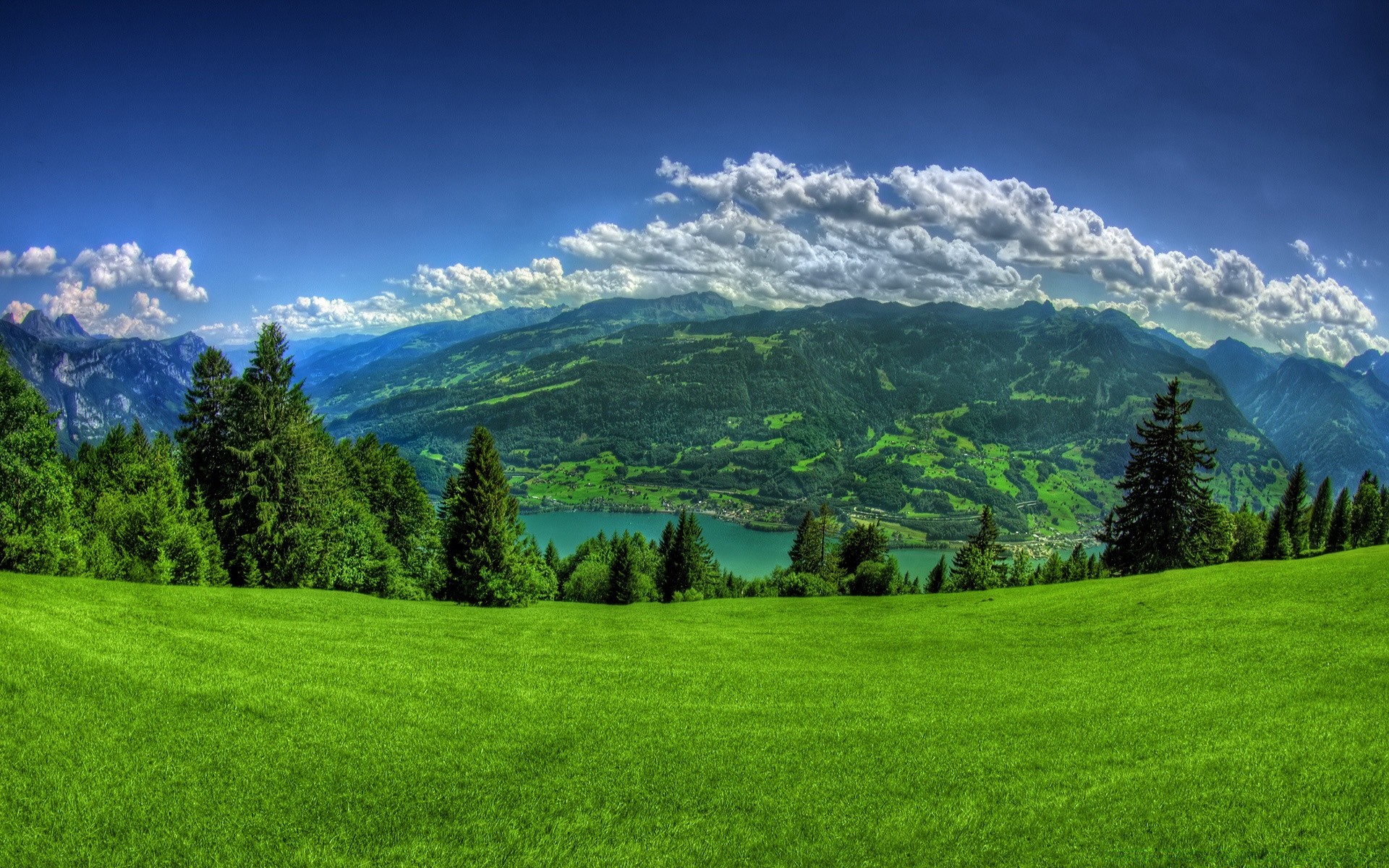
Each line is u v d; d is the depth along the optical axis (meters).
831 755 18.22
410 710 20.06
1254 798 14.34
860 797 15.64
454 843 13.30
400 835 13.48
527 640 33.22
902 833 13.96
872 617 48.78
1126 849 12.91
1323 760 15.81
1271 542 88.44
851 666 29.50
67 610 24.75
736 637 37.19
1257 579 39.03
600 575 87.81
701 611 54.91
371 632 31.33
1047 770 16.86
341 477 58.84
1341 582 35.06
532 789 15.75
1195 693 22.17
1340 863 11.87
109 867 11.65
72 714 16.58
